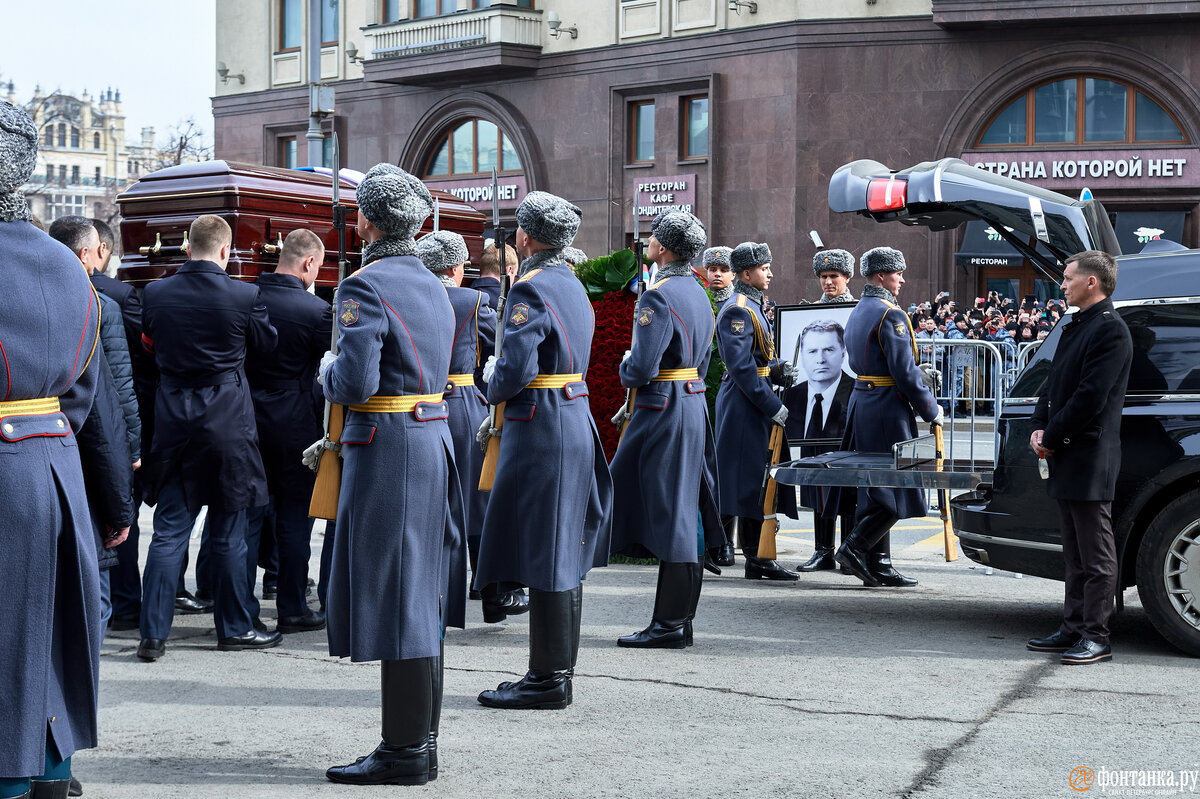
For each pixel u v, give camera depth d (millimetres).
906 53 23359
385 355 4438
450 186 28859
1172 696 5547
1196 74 22094
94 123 132250
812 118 23812
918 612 7410
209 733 5082
